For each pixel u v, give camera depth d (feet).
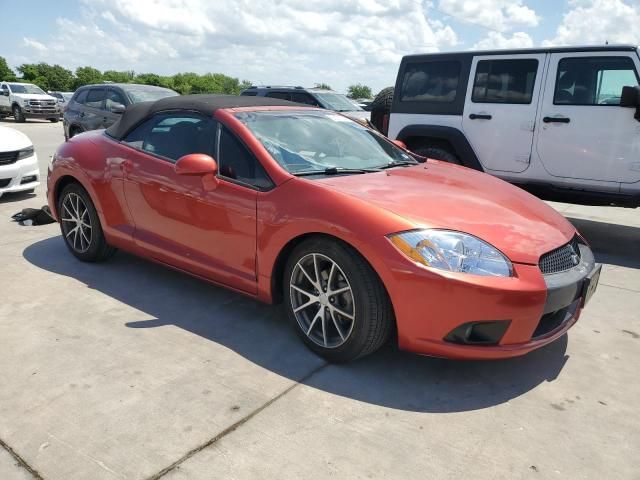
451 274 8.14
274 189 9.96
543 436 7.68
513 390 8.86
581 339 10.86
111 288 12.73
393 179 10.68
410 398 8.52
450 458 7.16
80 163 13.66
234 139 10.89
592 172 17.49
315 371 9.25
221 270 10.99
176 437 7.43
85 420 7.76
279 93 38.86
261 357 9.68
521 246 8.75
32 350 9.71
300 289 9.80
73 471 6.77
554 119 17.81
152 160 12.16
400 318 8.52
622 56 16.66
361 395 8.56
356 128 13.28
